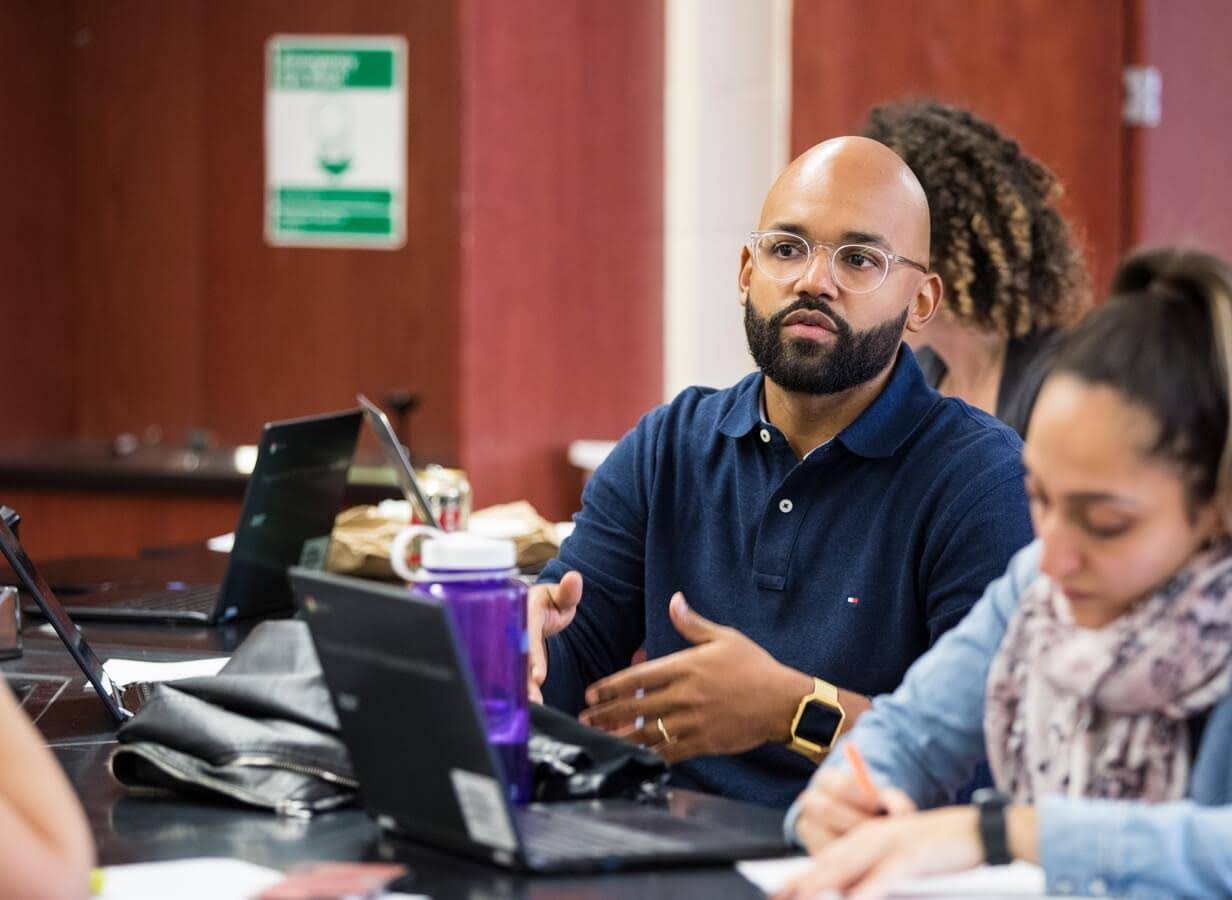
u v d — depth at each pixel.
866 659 5.10
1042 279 7.06
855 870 3.36
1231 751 3.44
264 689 4.21
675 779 5.20
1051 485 3.30
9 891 2.95
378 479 11.70
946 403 5.24
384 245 13.14
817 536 5.18
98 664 5.00
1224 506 3.26
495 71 11.69
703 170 12.50
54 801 3.08
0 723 3.08
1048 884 3.37
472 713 3.36
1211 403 3.22
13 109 13.55
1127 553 3.29
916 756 3.86
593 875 3.48
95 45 13.60
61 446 13.78
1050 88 11.29
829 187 5.02
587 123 12.33
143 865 3.57
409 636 3.41
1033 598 3.72
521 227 11.98
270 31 13.23
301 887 3.30
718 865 3.57
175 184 13.55
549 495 12.33
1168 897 3.32
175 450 13.45
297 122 13.23
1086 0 11.23
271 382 13.45
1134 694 3.51
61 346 13.87
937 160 6.98
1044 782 3.67
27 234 13.66
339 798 4.00
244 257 13.45
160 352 13.68
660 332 12.79
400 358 13.16
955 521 5.00
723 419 5.46
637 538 5.60
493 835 3.48
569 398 12.41
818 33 11.59
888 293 5.01
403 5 12.97
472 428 11.71
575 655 5.47
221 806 4.04
